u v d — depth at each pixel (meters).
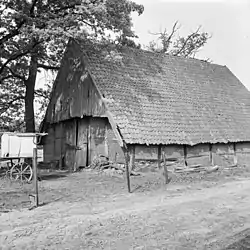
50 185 15.06
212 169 20.09
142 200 11.91
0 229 8.30
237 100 27.61
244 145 24.33
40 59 23.75
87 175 18.58
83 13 16.84
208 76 28.17
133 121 19.12
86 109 20.98
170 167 19.84
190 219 9.09
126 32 18.94
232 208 10.43
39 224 8.70
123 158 19.14
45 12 17.97
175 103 22.64
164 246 6.87
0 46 19.00
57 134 24.77
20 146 15.56
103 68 21.44
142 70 23.81
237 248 6.31
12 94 27.09
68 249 6.82
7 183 15.16
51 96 24.97
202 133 21.64
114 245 7.00
